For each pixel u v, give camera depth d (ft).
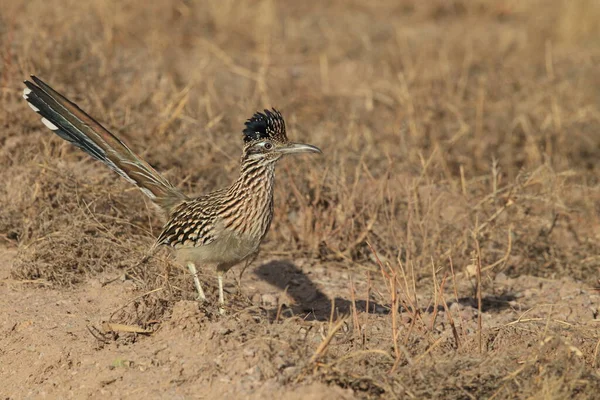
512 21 85.10
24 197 42.86
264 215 35.24
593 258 45.39
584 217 49.47
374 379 29.37
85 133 38.65
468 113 60.75
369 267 44.34
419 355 32.19
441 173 49.75
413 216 46.37
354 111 59.57
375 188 47.09
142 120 49.75
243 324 33.24
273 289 41.29
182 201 37.78
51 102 38.81
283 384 29.58
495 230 45.09
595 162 57.98
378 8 86.12
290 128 54.29
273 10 78.54
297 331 33.17
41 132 47.93
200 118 52.26
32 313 35.94
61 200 42.45
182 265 37.93
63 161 45.50
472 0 86.58
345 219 45.14
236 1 77.82
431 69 67.97
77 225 40.52
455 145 56.49
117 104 51.49
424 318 36.96
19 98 49.85
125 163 38.50
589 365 34.14
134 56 62.03
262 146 34.68
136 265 38.68
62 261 39.22
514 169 55.36
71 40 56.65
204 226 34.65
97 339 33.63
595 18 78.69
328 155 49.75
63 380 32.27
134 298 35.37
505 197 46.44
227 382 30.12
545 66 70.54
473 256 42.65
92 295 37.55
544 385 29.17
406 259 42.50
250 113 55.83
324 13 83.92
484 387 30.35
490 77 65.98
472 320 37.60
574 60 71.97
